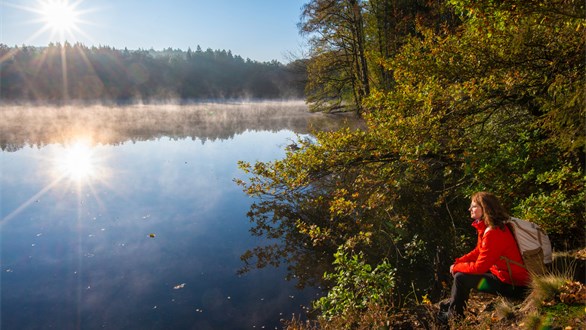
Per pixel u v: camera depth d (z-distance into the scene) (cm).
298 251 718
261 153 1819
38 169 1402
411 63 778
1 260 664
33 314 502
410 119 727
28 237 768
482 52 696
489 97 727
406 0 2152
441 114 728
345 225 822
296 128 2898
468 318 364
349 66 2908
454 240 679
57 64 11362
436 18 1498
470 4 494
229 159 1662
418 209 843
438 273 560
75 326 475
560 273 362
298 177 783
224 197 1077
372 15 2519
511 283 337
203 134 2661
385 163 812
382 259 663
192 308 518
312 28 2512
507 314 342
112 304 526
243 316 500
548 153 599
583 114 416
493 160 612
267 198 1054
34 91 10631
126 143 2133
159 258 679
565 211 469
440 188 920
